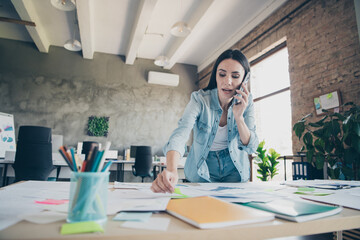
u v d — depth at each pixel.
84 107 6.35
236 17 4.98
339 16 3.12
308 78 3.54
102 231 0.33
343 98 3.00
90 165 0.40
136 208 0.47
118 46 6.35
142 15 4.51
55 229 0.34
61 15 5.07
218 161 1.24
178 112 7.05
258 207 0.50
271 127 4.73
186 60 7.21
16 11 5.02
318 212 0.44
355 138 2.22
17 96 6.00
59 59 6.36
